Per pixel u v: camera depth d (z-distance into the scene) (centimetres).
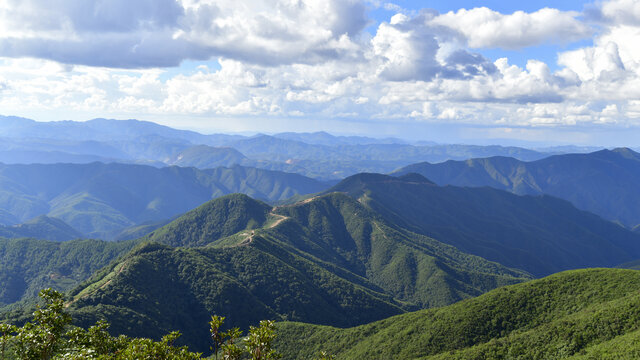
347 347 19038
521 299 16925
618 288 15200
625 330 12331
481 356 14100
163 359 7238
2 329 6850
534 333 14312
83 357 6669
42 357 6819
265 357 6544
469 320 16750
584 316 13962
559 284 17062
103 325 8762
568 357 12312
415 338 17238
